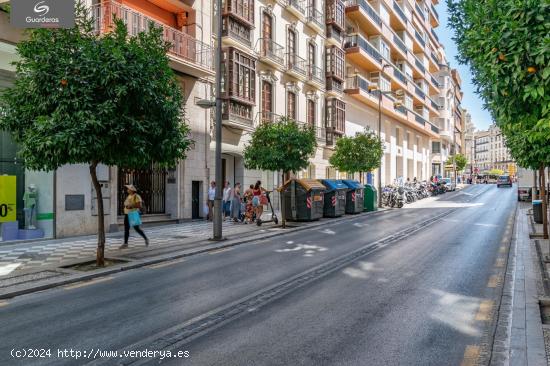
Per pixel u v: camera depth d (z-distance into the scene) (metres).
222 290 7.30
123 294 7.15
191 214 19.22
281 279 8.09
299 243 12.99
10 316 6.02
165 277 8.43
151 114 9.21
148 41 9.47
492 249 11.34
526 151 10.86
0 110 9.12
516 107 5.41
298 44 27.69
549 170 13.27
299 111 27.70
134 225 11.63
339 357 4.46
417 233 14.87
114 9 14.75
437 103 72.75
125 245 11.67
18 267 9.20
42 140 8.05
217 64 13.84
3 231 12.44
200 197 19.70
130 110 9.02
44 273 8.56
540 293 6.79
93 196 14.73
